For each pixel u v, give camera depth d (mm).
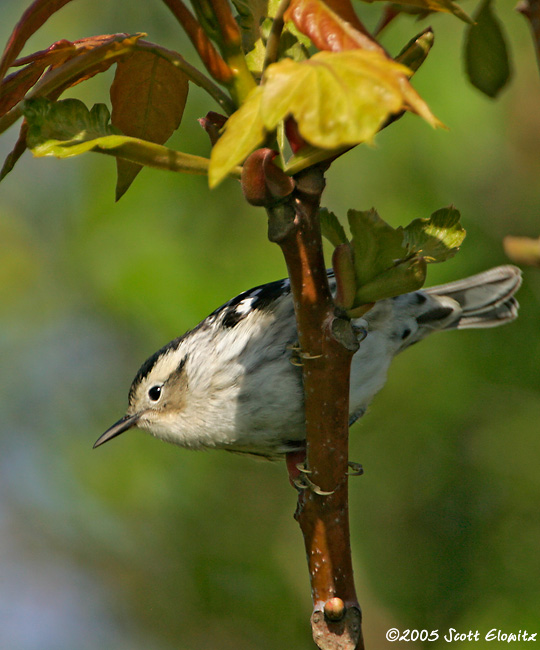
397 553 11031
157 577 11797
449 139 10602
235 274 10609
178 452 11648
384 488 11047
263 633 11195
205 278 10523
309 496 5059
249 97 3371
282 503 11594
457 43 10586
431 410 10602
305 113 3080
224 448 8836
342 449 4922
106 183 11234
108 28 12180
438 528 10977
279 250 10789
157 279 10438
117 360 12836
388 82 3100
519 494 10711
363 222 4465
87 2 12211
